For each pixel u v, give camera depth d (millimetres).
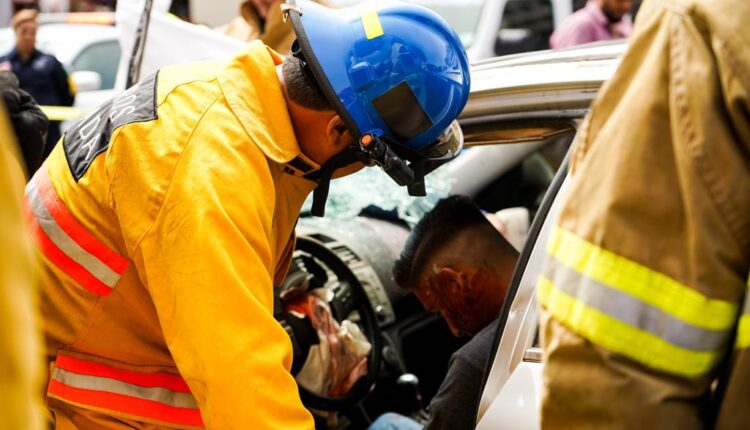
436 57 1979
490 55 7637
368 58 1941
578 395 1364
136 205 1826
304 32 1927
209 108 1872
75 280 1928
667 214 1343
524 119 2311
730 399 1343
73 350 1990
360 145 1948
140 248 1819
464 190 3395
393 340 2807
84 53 7875
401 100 1954
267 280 1815
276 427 1750
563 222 1415
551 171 3418
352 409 2686
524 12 7695
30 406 958
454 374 2148
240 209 1799
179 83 1919
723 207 1317
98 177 1886
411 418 2746
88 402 1979
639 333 1352
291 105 1947
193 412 1989
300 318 2465
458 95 2012
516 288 1982
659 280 1345
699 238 1320
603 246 1357
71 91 6574
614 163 1367
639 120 1357
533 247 1982
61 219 1912
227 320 1753
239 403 1746
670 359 1351
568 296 1388
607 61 2262
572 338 1376
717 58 1320
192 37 3725
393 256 2871
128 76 3857
